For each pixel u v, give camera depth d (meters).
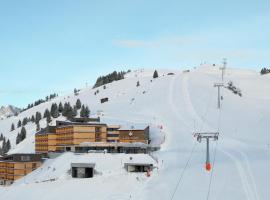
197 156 124.19
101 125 167.88
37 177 135.38
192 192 84.81
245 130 169.25
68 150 168.00
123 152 149.12
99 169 125.50
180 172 105.56
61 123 182.62
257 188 81.19
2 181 162.75
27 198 105.44
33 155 155.38
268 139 148.00
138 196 91.12
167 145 149.38
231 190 81.94
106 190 101.81
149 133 168.88
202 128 170.50
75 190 105.69
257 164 103.06
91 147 154.50
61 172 130.62
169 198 83.56
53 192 107.12
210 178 93.94
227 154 121.94
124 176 115.25
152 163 122.44
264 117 195.88
